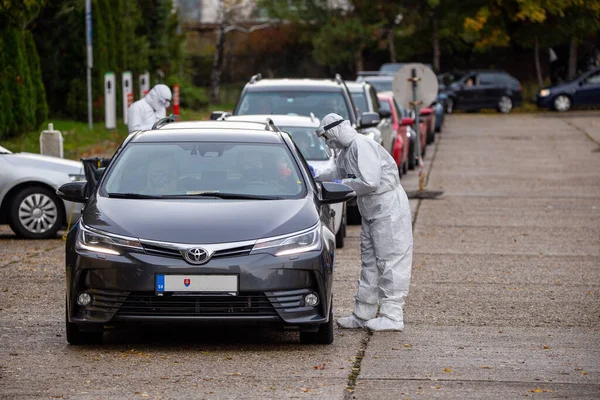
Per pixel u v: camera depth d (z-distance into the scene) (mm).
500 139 82688
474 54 136125
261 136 22453
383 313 21453
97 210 19750
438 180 55625
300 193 20797
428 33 132000
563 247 34031
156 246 18578
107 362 18344
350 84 45875
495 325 22125
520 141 80625
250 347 19766
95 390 16375
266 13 135750
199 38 143875
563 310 23875
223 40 128875
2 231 36906
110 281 18484
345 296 25438
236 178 21062
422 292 26031
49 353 19031
